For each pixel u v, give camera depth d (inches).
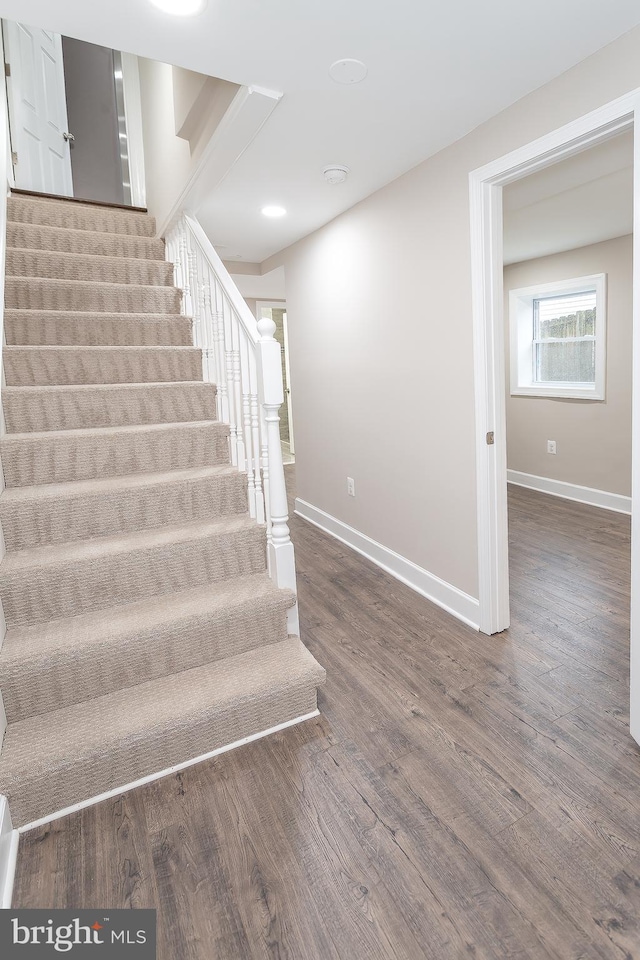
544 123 74.8
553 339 194.9
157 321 120.0
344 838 57.7
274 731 74.3
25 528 80.0
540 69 70.7
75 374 105.2
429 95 76.4
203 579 85.2
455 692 82.4
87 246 137.9
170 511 90.2
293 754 70.1
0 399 88.6
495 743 71.1
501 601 99.7
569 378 191.0
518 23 60.8
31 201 138.9
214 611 76.3
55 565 73.9
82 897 52.2
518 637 98.3
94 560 76.2
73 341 113.0
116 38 61.9
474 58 67.6
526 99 77.2
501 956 45.9
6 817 56.5
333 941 47.7
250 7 56.5
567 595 115.3
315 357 153.2
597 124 67.6
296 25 60.1
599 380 174.4
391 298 115.3
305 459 172.2
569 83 70.8
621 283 163.3
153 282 135.6
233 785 65.2
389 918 49.4
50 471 88.4
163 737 66.0
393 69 69.6
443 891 51.7
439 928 48.4
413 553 120.6
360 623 105.7
